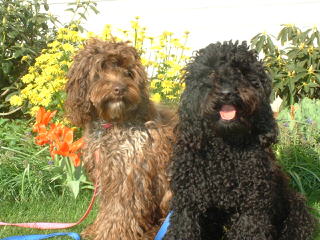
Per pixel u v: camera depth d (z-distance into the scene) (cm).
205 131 117
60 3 274
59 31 194
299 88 204
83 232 138
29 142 186
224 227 128
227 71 113
